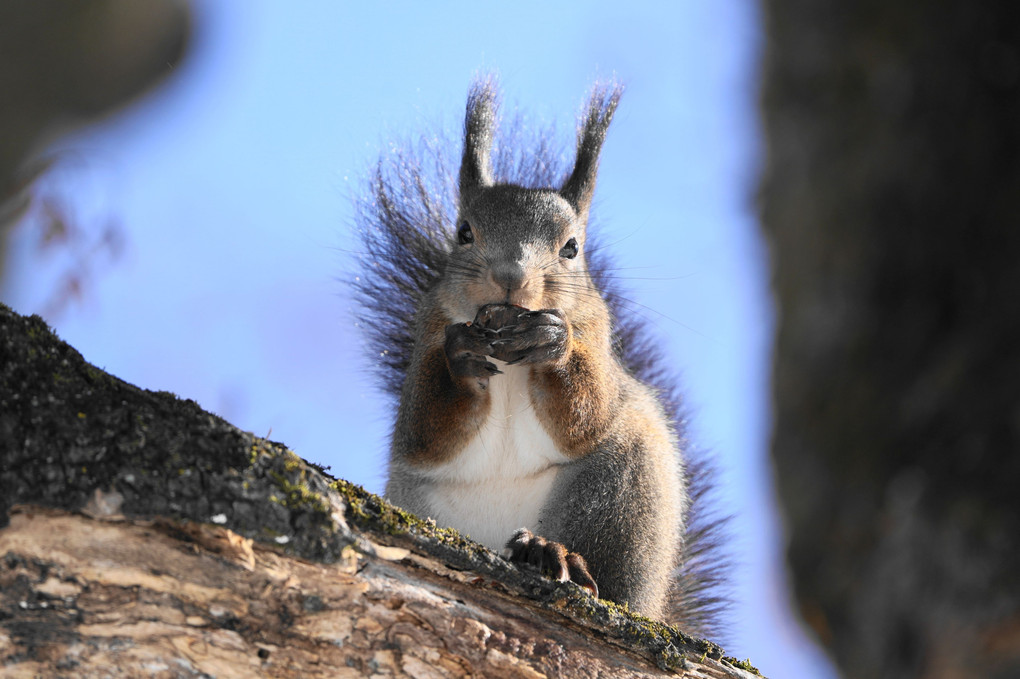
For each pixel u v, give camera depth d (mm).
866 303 2904
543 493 4820
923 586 2791
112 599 4641
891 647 2859
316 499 4652
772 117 3127
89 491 4637
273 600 4648
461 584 4676
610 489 4816
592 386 4812
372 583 4660
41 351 4645
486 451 4820
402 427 4840
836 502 2957
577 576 4758
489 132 4898
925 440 2814
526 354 4793
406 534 4668
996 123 2752
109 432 4641
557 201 4852
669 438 4859
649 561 4820
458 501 4824
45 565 4637
